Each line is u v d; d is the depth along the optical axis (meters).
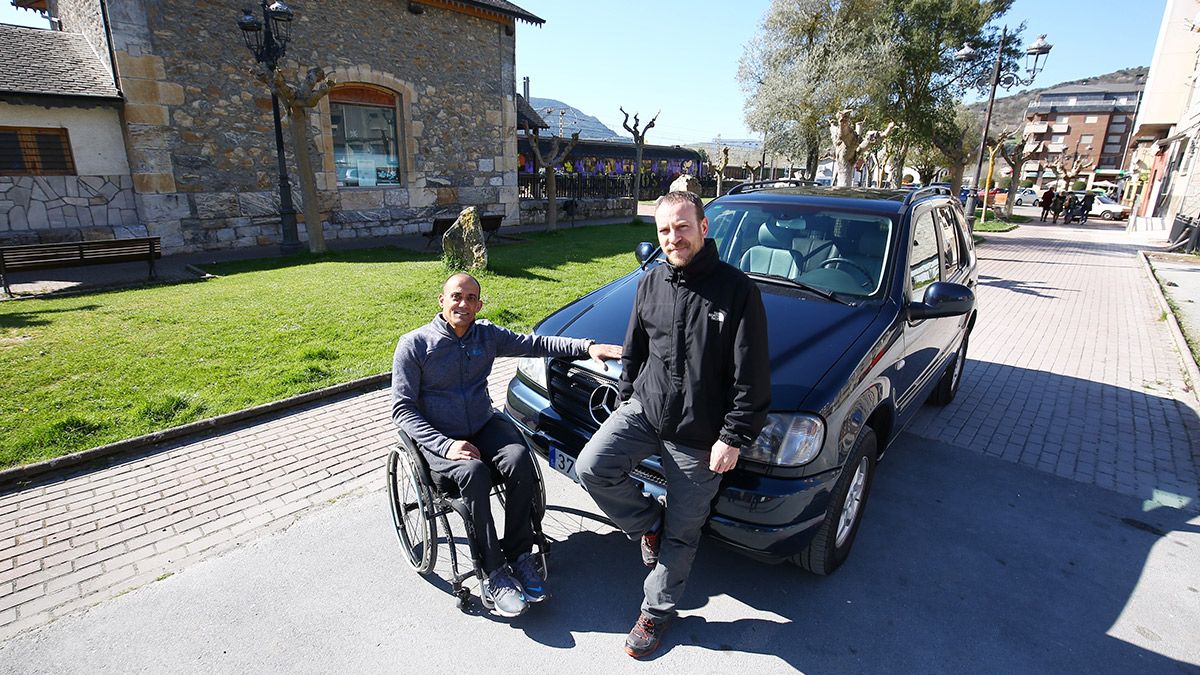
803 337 2.88
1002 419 4.81
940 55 22.59
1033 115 85.31
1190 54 25.77
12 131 10.07
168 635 2.45
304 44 12.62
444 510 2.67
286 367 5.26
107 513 3.26
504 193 17.34
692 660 2.39
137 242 8.43
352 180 14.32
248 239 12.48
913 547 3.14
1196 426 4.72
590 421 2.94
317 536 3.12
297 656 2.37
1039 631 2.57
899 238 3.59
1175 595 2.80
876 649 2.46
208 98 11.48
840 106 19.00
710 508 2.43
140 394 4.61
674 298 2.24
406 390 2.68
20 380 4.82
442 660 2.37
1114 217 35.16
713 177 37.94
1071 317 8.36
